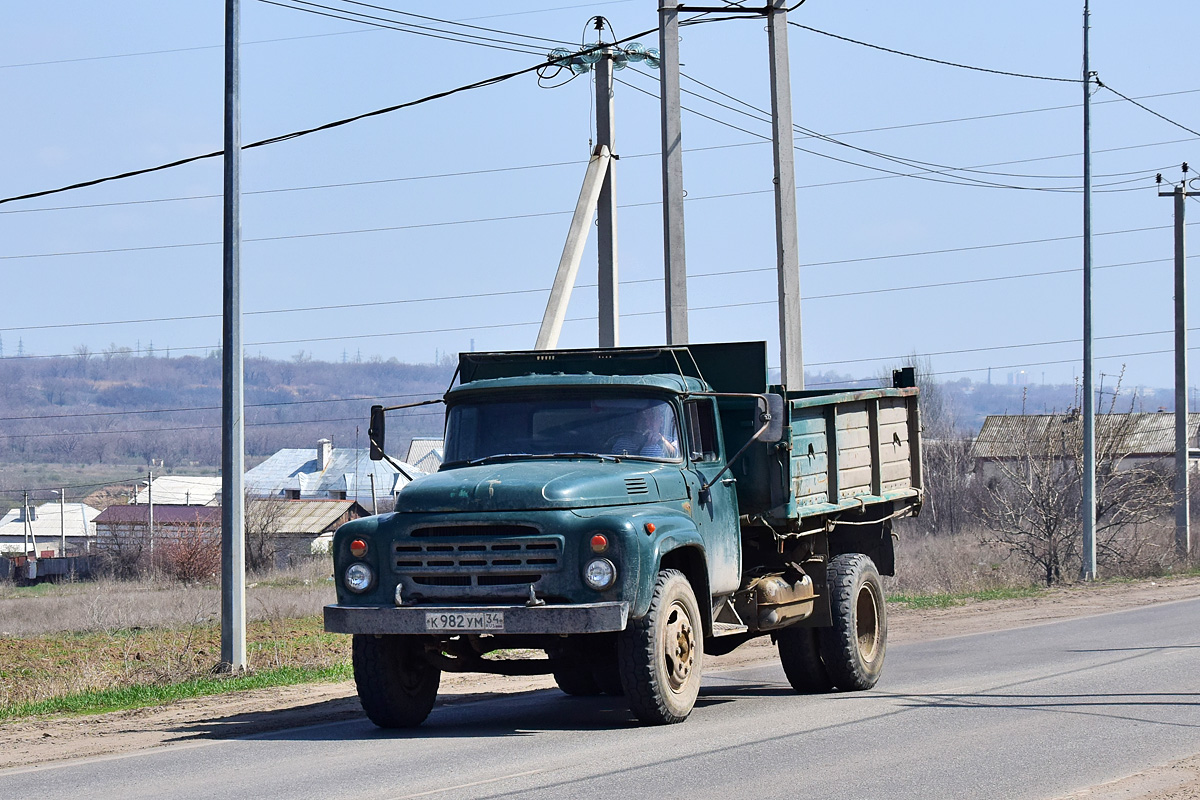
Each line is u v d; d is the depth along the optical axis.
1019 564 53.81
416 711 17.22
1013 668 22.42
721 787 12.18
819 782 12.40
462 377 19.89
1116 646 25.73
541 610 15.09
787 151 30.30
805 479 19.47
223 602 27.17
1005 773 12.82
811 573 20.06
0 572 117.88
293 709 20.00
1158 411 103.31
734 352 19.17
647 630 15.63
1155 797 11.59
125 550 96.38
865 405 22.02
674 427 17.61
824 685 20.36
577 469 16.48
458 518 15.68
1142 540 55.12
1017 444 56.97
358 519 16.42
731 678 23.16
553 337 33.94
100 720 19.77
